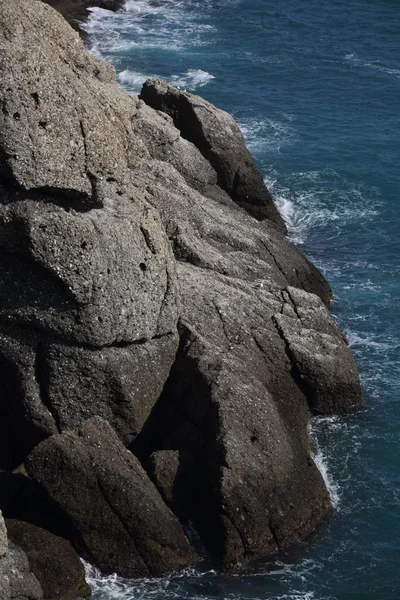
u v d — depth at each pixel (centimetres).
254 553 2503
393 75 5938
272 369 2919
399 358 3312
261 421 2633
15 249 2483
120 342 2652
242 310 2950
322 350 2983
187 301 2897
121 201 2673
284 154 4781
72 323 2556
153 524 2436
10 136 2400
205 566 2467
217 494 2491
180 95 3959
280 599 2405
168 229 3183
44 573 2320
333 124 5172
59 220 2470
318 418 2998
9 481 2541
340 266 3872
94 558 2425
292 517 2562
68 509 2428
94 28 6444
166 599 2375
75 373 2608
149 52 6069
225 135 3925
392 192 4456
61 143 2481
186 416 2695
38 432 2639
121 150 2700
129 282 2608
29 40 2445
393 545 2584
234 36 6488
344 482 2783
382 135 5044
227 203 3756
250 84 5688
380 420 3006
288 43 6388
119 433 2709
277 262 3444
